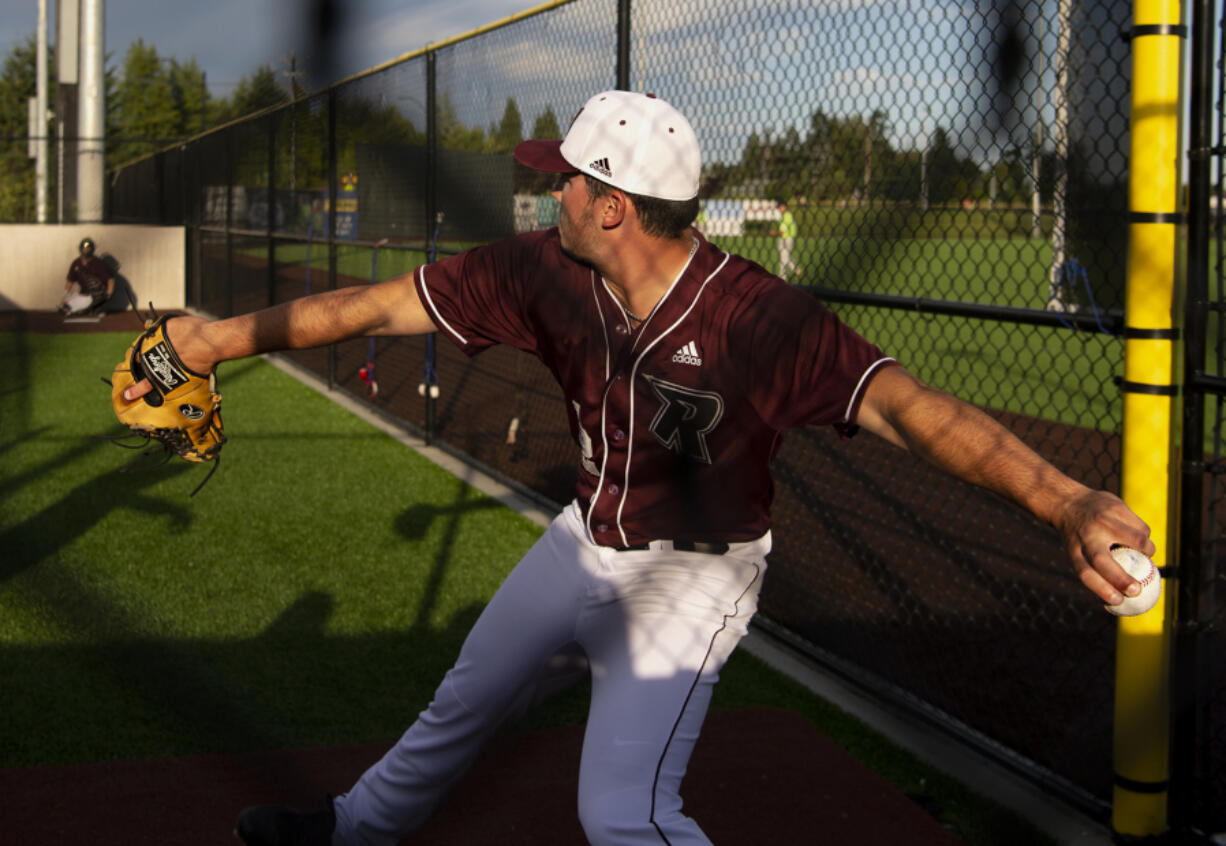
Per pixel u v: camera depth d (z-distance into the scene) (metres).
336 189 8.86
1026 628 4.18
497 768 3.10
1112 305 3.21
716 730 3.42
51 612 4.21
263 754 3.12
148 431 2.25
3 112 29.20
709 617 2.02
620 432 1.98
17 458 6.88
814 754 3.25
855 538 5.22
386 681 3.68
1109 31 3.02
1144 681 2.73
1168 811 2.85
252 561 4.95
